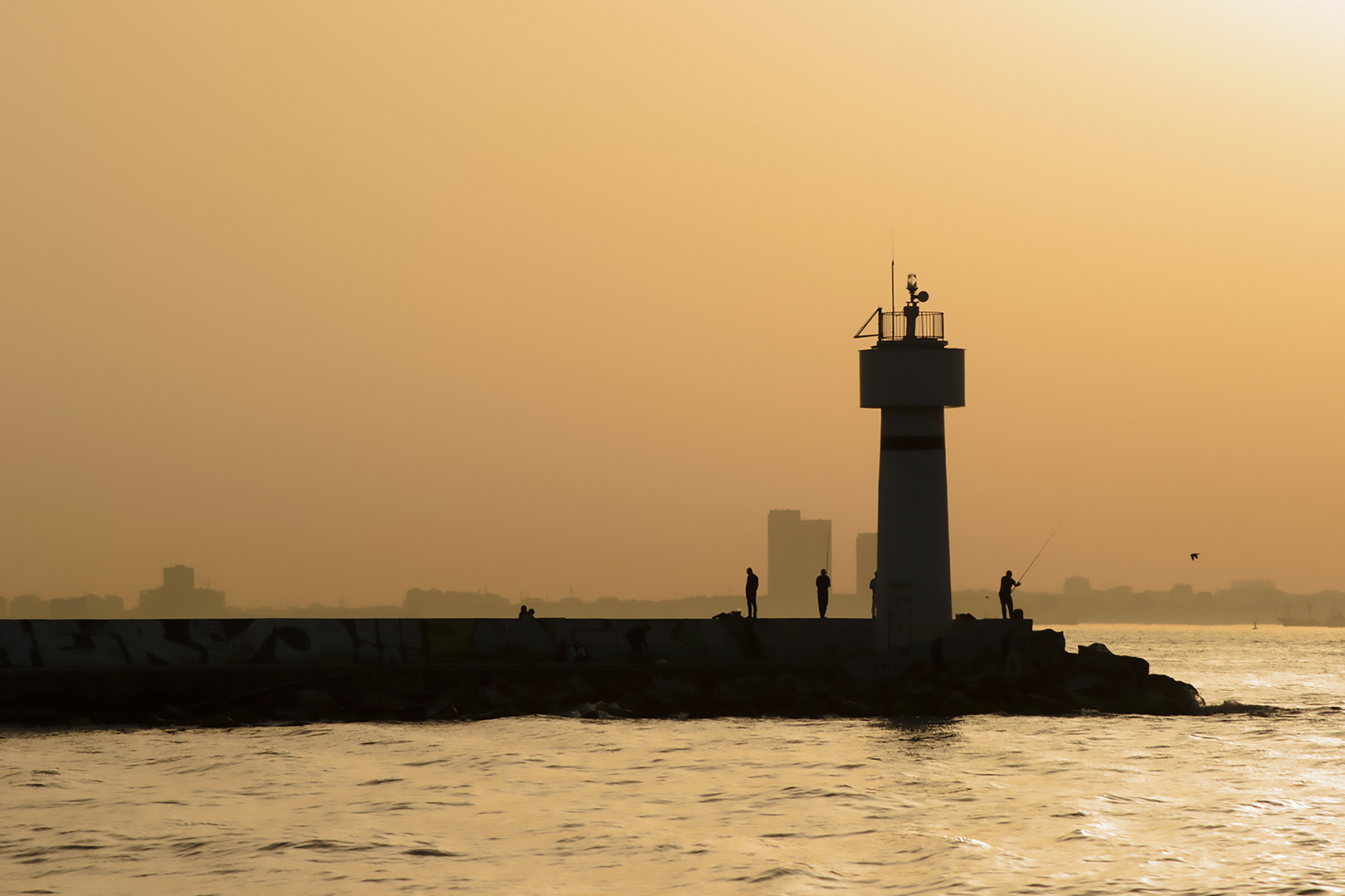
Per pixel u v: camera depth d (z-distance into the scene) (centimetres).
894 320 18175
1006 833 8419
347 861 7656
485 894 6919
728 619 17875
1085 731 14512
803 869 7394
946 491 17838
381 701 15800
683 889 7012
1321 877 7175
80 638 15612
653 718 15738
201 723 14875
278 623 16425
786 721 15562
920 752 12500
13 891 6969
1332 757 12075
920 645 17400
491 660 17025
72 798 9756
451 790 10169
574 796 9900
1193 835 8306
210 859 7694
